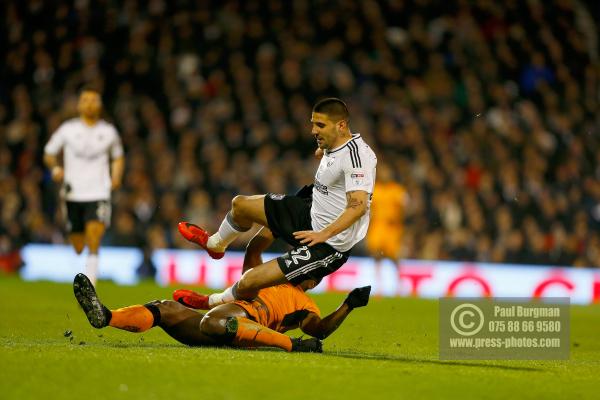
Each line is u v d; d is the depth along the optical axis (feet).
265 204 44.04
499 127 124.57
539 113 134.51
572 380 35.53
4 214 106.63
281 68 128.26
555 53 142.00
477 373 35.70
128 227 102.32
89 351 36.35
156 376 31.81
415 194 105.19
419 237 104.68
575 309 79.51
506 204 110.22
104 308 38.17
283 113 119.24
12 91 126.31
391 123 117.08
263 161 110.73
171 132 122.11
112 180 63.16
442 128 120.57
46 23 133.39
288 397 30.01
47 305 62.69
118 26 133.80
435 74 129.80
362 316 62.54
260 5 138.10
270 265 41.19
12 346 37.09
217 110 120.67
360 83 129.18
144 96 125.59
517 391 32.65
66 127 61.98
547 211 108.27
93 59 125.80
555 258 104.37
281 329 42.04
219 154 111.14
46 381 30.76
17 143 116.06
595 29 153.69
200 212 104.22
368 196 41.01
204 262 98.78
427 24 142.10
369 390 31.40
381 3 143.02
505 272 100.01
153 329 48.88
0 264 104.83
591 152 125.18
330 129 41.19
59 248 102.32
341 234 41.57
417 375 34.30
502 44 140.77
